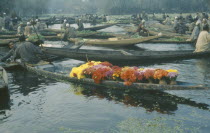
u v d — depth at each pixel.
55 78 9.04
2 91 7.45
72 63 12.08
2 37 20.38
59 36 20.91
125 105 6.54
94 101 6.84
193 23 23.66
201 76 9.21
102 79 7.91
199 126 5.32
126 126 5.39
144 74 7.27
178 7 83.38
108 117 5.85
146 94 7.29
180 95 7.16
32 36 18.52
